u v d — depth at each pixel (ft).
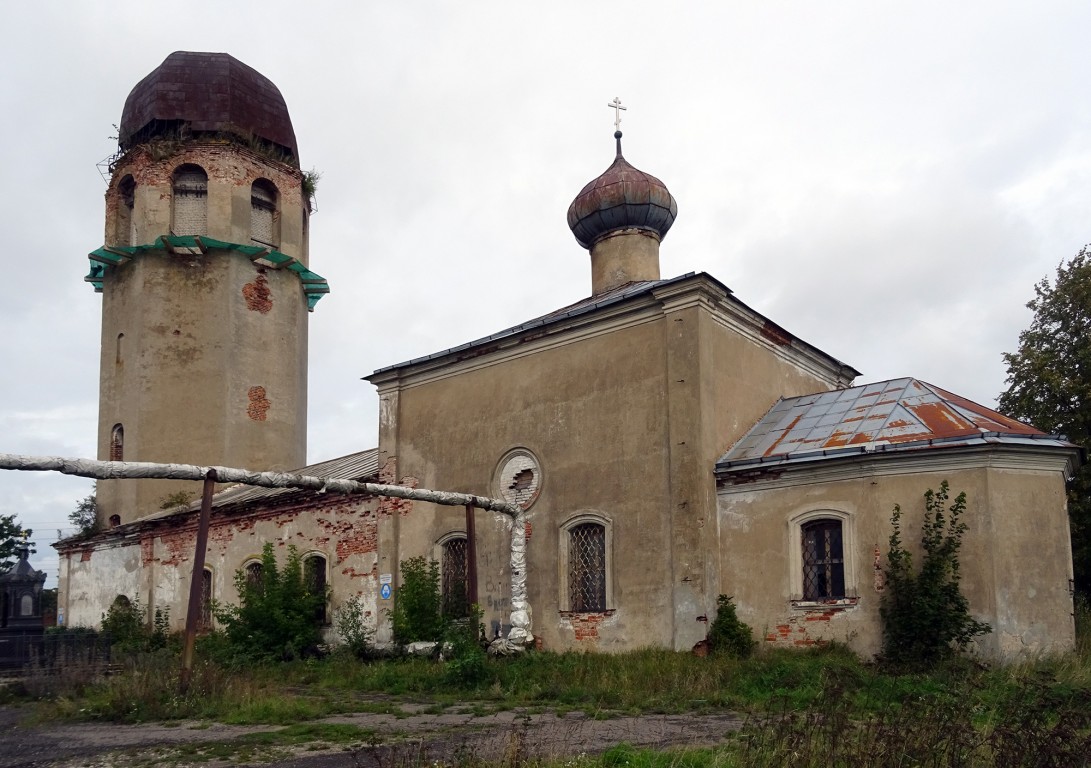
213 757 28.86
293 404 98.89
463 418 65.10
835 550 48.60
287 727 34.94
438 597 61.93
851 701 30.58
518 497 60.49
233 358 94.48
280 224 100.17
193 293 94.63
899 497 46.68
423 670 51.90
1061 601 45.27
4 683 51.44
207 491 44.70
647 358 55.47
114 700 39.75
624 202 71.56
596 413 57.21
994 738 23.11
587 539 56.80
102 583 95.61
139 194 95.71
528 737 30.71
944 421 48.49
